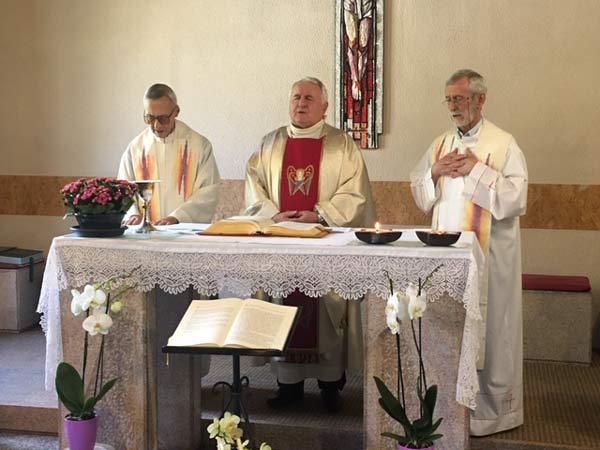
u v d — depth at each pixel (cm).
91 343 346
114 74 630
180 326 295
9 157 651
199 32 614
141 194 366
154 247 332
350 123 590
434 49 580
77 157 641
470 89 396
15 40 641
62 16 633
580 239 571
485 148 400
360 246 319
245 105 613
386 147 593
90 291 315
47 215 650
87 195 338
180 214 460
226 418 279
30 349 538
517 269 396
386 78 588
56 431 412
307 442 390
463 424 321
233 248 325
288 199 443
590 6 558
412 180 422
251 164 455
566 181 570
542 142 570
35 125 645
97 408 349
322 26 596
